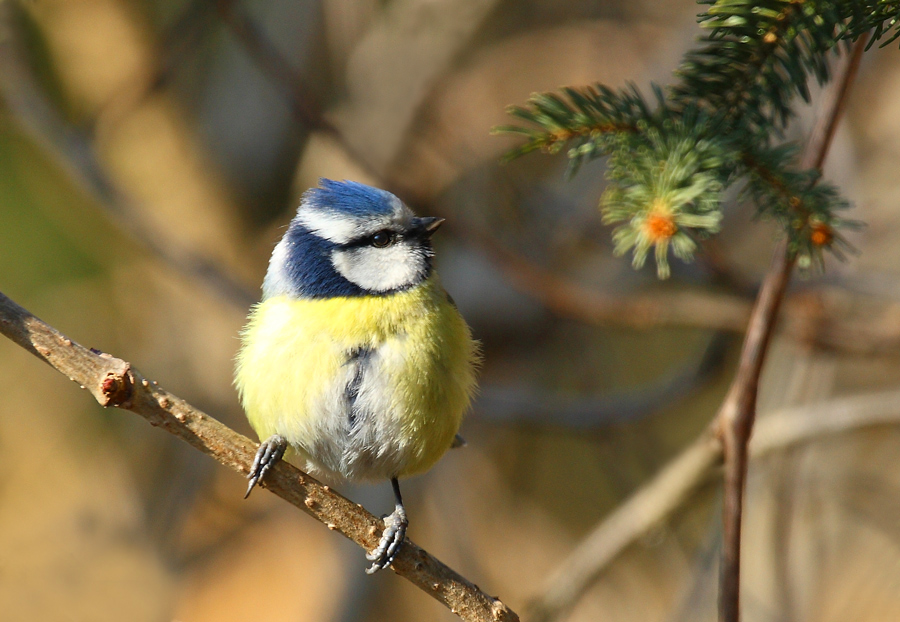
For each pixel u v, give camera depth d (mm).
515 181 11219
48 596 12273
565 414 10969
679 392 10633
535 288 9734
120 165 12617
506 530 13125
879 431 11531
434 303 6488
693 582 8758
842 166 10055
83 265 13062
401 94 11711
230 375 13195
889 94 11805
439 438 6406
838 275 9828
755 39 4203
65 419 13664
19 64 10305
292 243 6648
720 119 4176
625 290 11547
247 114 12602
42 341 5043
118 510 13141
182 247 10539
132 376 5148
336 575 11617
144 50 11766
